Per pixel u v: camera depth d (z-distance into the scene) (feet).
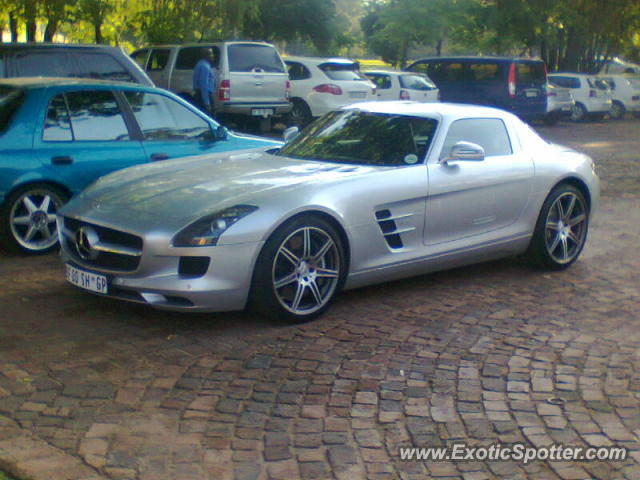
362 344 16.07
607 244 26.12
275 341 16.16
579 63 109.09
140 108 24.70
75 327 16.78
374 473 11.02
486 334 16.81
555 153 22.59
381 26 132.36
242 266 16.14
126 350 15.53
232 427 12.38
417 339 16.42
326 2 100.42
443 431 12.29
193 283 15.88
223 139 26.02
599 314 18.43
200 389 13.78
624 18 102.73
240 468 11.12
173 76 55.21
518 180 21.15
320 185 17.46
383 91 67.62
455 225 19.98
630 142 64.23
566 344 16.26
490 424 12.53
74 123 23.30
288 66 61.05
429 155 19.62
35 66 32.89
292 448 11.71
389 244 18.79
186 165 20.04
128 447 11.68
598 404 13.32
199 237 15.85
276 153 21.33
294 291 17.12
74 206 17.98
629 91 96.32
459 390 13.83
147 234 15.98
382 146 20.03
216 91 52.26
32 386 13.75
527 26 96.02
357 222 17.79
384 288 20.20
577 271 22.57
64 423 12.41
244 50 52.90
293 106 60.54
